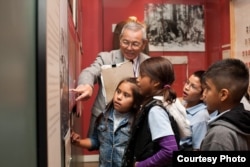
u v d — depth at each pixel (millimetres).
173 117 1292
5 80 468
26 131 541
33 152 565
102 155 1524
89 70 1828
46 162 590
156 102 1286
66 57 1137
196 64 4516
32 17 572
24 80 535
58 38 838
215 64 1144
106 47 4133
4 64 464
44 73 588
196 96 1908
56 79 776
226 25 4238
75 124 1896
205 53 4555
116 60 2020
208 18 4543
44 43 589
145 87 1377
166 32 4406
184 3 4461
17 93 507
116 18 4180
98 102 1862
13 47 493
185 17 4461
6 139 477
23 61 531
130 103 1509
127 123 1511
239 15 3947
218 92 1089
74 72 1846
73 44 1773
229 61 1125
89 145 1593
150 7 4336
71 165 1481
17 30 507
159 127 1231
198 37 4508
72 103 1473
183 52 4469
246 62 3793
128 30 1936
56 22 790
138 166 1267
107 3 4156
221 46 4363
